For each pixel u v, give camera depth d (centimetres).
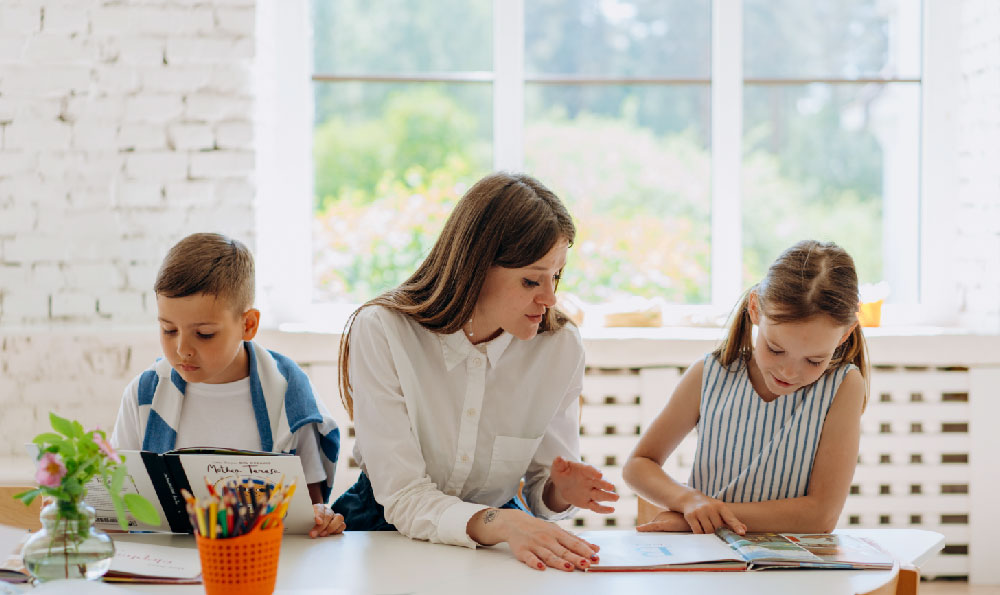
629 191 288
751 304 157
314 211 281
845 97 289
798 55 289
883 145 290
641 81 287
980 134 273
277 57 274
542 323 153
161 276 144
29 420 245
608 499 143
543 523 126
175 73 249
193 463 123
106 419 246
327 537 135
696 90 288
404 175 284
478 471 151
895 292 291
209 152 251
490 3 284
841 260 148
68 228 248
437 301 145
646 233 288
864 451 257
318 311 278
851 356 160
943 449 257
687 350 252
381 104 283
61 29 245
